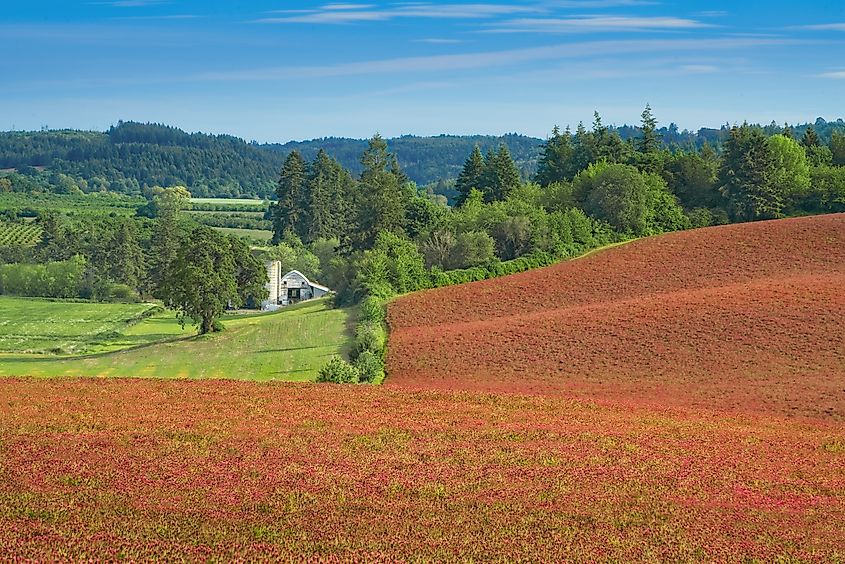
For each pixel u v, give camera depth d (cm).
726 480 2839
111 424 3506
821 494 2734
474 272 8725
